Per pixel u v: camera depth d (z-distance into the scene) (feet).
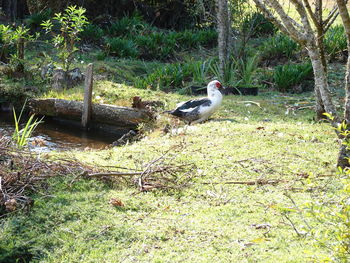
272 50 51.70
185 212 16.53
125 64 49.34
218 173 19.85
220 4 40.70
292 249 13.96
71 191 17.94
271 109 33.30
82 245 14.56
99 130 32.40
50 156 21.12
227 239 14.66
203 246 14.32
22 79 38.58
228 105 33.91
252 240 14.38
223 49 41.04
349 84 18.69
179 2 64.90
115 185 18.78
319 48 27.17
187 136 25.43
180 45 58.23
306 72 41.01
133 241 14.78
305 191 17.97
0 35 43.32
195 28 66.23
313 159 21.33
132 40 55.57
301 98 37.19
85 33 53.83
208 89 29.73
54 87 37.27
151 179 19.02
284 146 23.22
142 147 23.44
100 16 60.23
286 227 15.26
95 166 20.10
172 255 13.91
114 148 24.04
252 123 28.78
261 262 13.30
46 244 14.69
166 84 41.45
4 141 20.63
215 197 17.65
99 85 37.27
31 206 16.55
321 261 12.07
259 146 23.15
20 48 40.57
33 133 30.86
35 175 18.54
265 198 17.40
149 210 16.75
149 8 65.46
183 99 35.01
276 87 41.88
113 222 15.79
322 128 26.86
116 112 31.78
